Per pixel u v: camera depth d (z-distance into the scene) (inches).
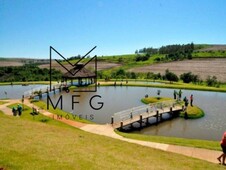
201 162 598.9
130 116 1526.8
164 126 1419.8
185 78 3595.0
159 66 6048.2
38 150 540.4
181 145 822.5
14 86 3366.1
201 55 7288.4
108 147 639.8
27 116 1348.4
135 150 642.2
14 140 597.0
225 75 4503.0
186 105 1723.7
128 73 4407.0
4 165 447.5
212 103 2025.1
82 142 653.9
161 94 2496.3
